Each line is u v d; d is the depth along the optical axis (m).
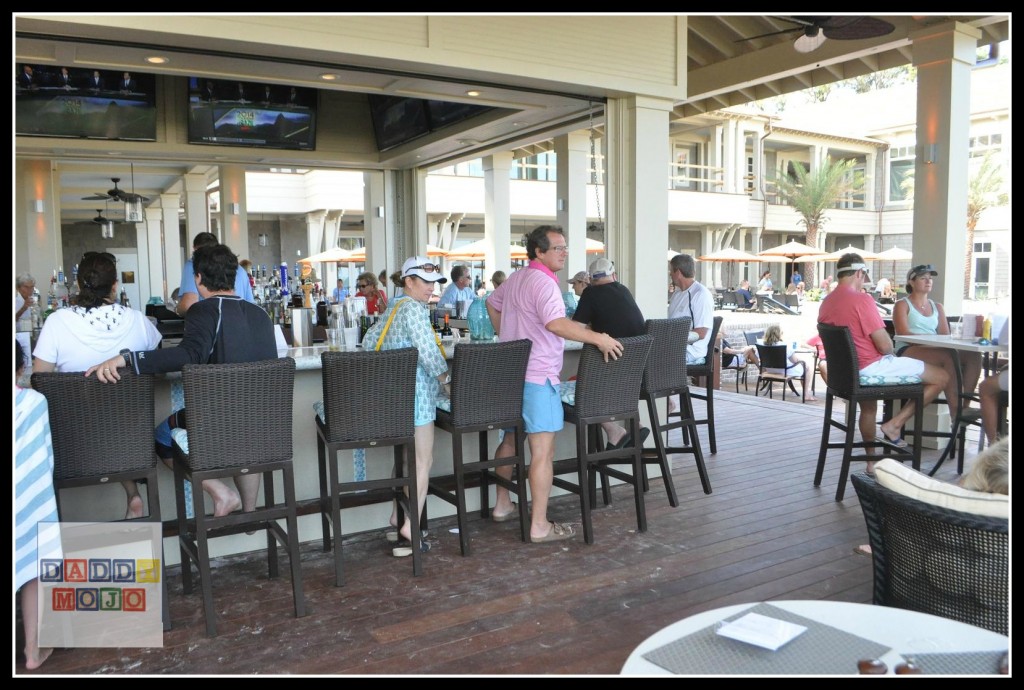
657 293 5.24
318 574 3.46
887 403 5.76
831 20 5.23
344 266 20.19
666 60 5.12
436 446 4.33
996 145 23.08
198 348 3.01
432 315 5.71
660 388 4.46
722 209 22.72
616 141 5.19
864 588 3.21
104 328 3.07
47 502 2.57
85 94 6.72
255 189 17.94
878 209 28.52
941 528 1.84
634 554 3.64
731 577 3.35
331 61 4.23
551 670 2.56
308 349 4.19
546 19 4.64
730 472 5.11
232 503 3.35
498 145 7.60
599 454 3.86
